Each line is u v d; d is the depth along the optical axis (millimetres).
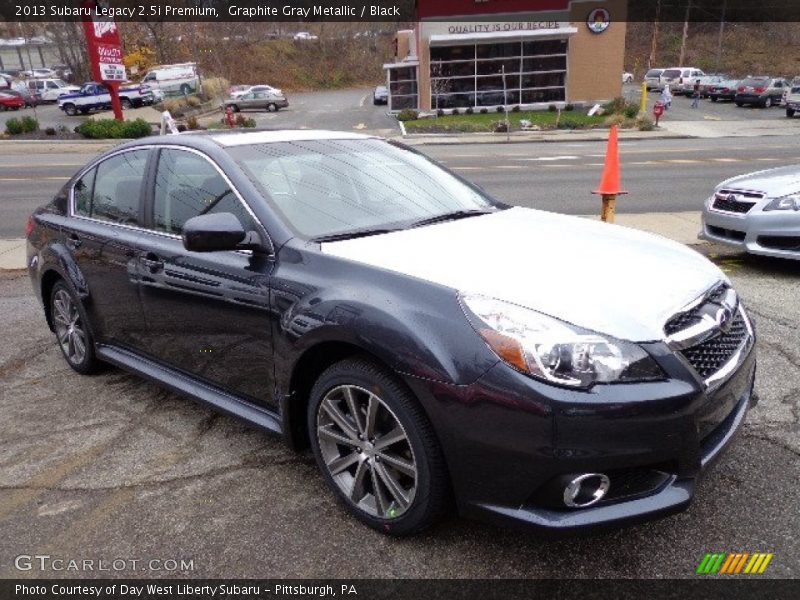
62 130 29141
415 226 3189
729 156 18016
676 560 2494
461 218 3379
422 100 35469
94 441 3529
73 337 4375
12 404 4012
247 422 3148
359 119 37750
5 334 5281
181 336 3428
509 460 2240
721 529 2660
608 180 6691
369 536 2686
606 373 2191
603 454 2178
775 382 3934
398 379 2461
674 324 2389
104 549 2664
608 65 34625
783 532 2631
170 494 3021
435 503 2467
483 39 33844
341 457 2826
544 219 3420
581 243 2930
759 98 39875
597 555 2537
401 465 2541
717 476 3012
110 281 3801
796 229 5930
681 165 16172
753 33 87188
